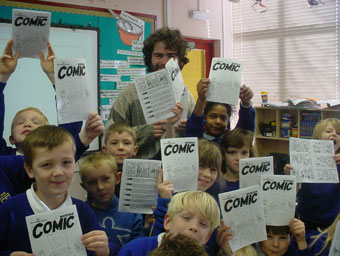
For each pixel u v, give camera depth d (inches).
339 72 166.1
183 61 90.2
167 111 71.1
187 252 36.0
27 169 46.7
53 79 58.7
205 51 188.9
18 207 44.8
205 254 36.4
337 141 83.8
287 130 169.9
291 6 179.0
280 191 63.6
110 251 55.7
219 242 56.7
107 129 81.4
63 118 56.9
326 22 168.2
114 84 137.6
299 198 85.0
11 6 109.7
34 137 45.0
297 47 178.7
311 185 80.8
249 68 197.8
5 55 57.7
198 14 172.4
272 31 186.7
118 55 137.9
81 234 44.1
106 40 133.8
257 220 58.4
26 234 44.2
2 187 55.1
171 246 37.4
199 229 48.7
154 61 86.9
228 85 77.7
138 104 86.3
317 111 159.2
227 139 79.5
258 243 65.6
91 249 43.7
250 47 196.1
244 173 68.0
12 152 71.7
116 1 136.0
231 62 78.0
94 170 66.3
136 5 143.6
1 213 44.2
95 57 130.3
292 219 63.2
